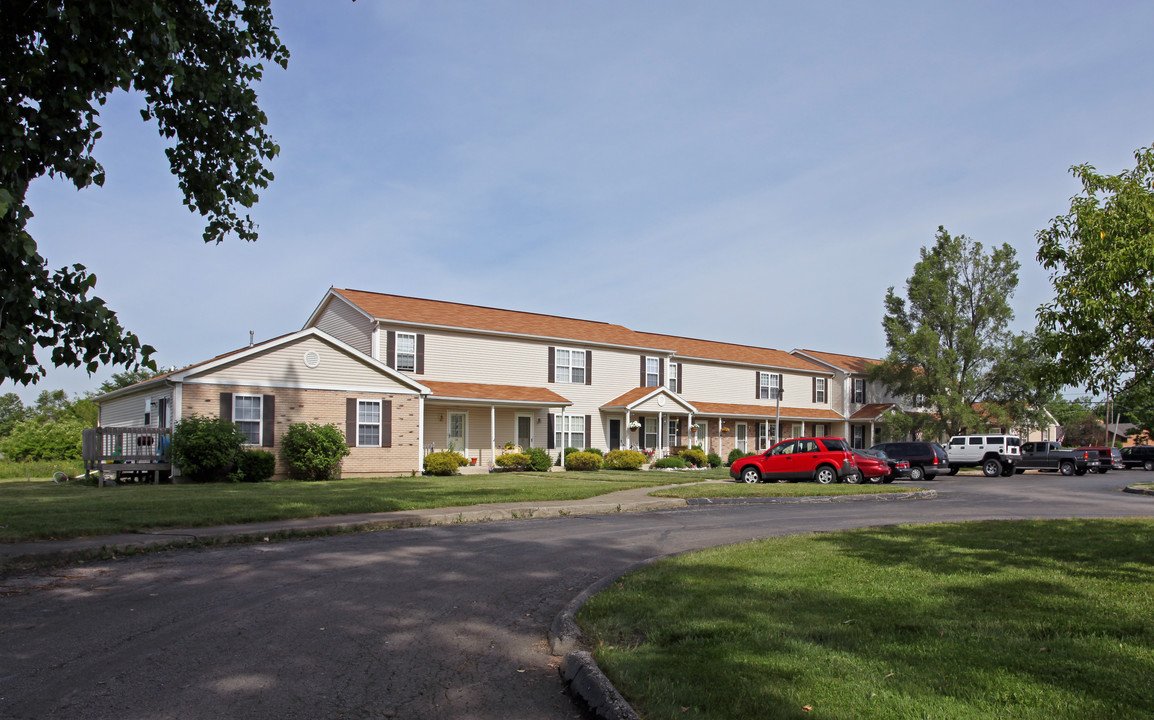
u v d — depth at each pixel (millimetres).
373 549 10938
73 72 8055
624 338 36906
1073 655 5238
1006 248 40750
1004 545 10359
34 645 5965
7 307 7008
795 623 6152
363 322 28719
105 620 6758
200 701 4754
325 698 4855
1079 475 35594
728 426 41906
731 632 5910
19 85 7891
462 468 29547
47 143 8125
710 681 4750
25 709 4590
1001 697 4422
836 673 4883
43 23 7703
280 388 23875
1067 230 9766
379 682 5191
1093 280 9062
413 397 26734
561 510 16141
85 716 4484
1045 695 4441
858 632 5867
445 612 7234
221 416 22781
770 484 23219
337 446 23781
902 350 40750
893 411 41875
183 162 11055
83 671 5324
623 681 4766
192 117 10438
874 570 8484
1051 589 7387
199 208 11305
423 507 15625
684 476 27516
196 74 10141
